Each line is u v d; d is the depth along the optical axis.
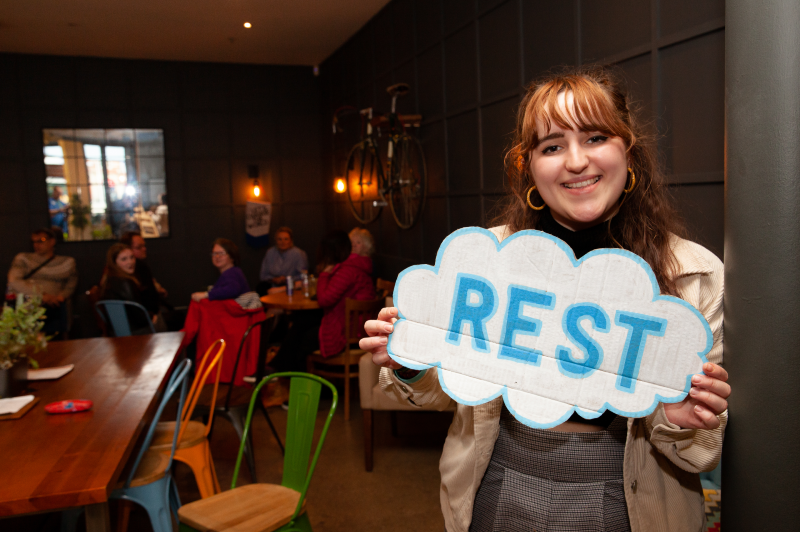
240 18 5.36
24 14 5.08
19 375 2.09
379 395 2.97
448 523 1.08
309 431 1.96
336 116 5.37
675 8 2.16
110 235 6.70
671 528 0.96
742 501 1.23
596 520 0.91
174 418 3.67
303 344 4.16
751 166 1.18
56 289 4.96
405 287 0.91
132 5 4.93
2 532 2.46
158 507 1.92
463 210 3.97
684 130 2.16
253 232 7.10
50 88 6.42
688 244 0.92
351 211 6.50
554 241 0.85
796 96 1.13
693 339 0.80
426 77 4.43
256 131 7.21
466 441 1.01
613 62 2.50
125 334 3.93
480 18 3.58
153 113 6.79
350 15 5.38
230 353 3.33
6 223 6.36
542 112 0.83
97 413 1.87
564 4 2.79
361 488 2.83
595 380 0.84
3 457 1.52
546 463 0.93
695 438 0.88
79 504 1.33
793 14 1.12
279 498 1.89
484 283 0.88
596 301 0.84
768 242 1.16
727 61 1.25
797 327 1.15
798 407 1.16
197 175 6.99
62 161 6.49
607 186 0.83
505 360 0.87
